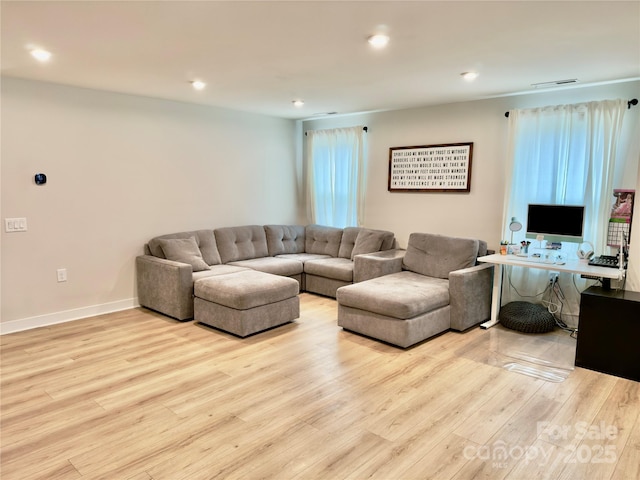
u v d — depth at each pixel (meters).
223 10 2.23
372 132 5.61
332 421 2.46
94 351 3.47
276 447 2.21
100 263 4.43
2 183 3.76
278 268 5.10
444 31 2.54
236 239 5.36
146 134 4.67
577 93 4.02
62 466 2.05
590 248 3.97
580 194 4.02
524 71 3.46
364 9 2.22
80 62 3.23
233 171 5.59
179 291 4.15
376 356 3.40
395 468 2.05
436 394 2.78
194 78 3.75
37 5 2.17
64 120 4.07
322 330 4.02
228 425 2.41
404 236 5.40
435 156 5.00
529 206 4.09
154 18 2.35
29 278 3.97
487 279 4.27
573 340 3.79
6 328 3.87
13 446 2.21
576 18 2.33
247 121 5.69
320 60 3.17
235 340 3.74
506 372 3.12
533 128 4.22
